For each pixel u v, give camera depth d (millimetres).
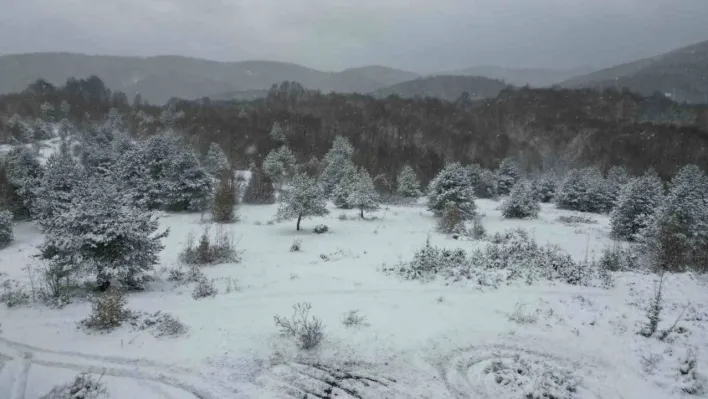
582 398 7016
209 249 15406
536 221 29344
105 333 8508
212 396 6691
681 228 18188
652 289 11648
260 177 35125
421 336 8828
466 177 29812
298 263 14953
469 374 7586
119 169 29734
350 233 22297
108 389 6723
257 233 21828
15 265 14570
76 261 10914
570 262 13797
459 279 12281
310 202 22828
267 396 6754
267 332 8750
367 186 28703
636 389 7250
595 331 9281
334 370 7547
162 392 6723
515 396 7020
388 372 7555
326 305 10359
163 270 13805
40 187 23859
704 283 12164
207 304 10320
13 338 8234
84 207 11266
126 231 11078
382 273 13203
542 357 8242
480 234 21719
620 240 22828
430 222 27094
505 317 9867
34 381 6871
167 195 28453
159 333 8555
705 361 7832
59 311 9633
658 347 8453
